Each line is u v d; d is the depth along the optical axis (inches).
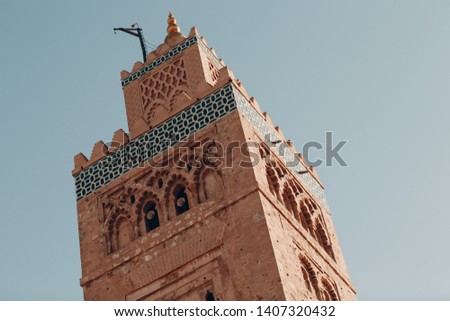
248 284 1589.6
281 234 1674.5
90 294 1729.8
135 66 2039.9
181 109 1847.9
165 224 1736.0
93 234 1808.6
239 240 1640.0
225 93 1819.6
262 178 1723.7
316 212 1935.3
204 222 1692.9
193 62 1969.7
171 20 2063.2
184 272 1664.6
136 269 1717.5
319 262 1790.1
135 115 1974.7
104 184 1857.8
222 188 1713.8
